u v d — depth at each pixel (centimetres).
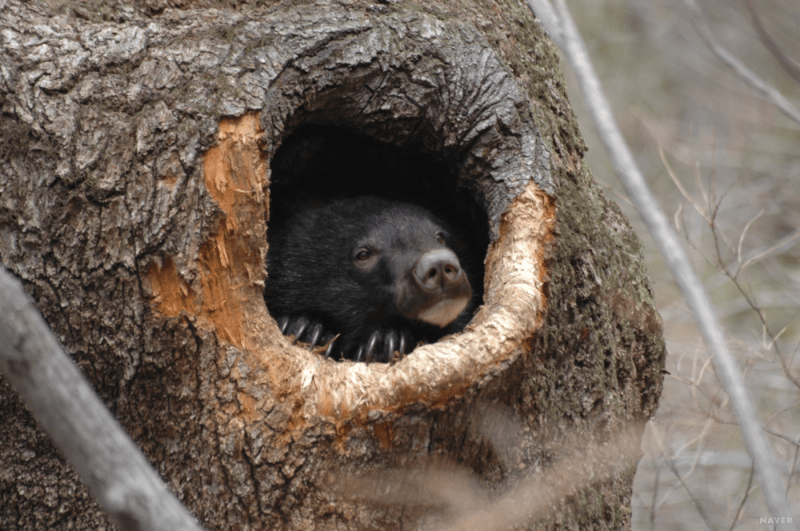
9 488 550
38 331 290
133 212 506
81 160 505
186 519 310
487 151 617
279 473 520
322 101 593
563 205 629
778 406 1142
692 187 1605
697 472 1106
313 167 825
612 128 538
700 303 502
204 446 529
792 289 1469
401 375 506
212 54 538
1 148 509
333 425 511
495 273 585
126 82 523
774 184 1634
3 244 509
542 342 575
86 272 509
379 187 834
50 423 293
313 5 593
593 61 2058
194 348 519
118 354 521
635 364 704
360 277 757
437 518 547
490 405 532
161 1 595
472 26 638
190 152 510
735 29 1891
